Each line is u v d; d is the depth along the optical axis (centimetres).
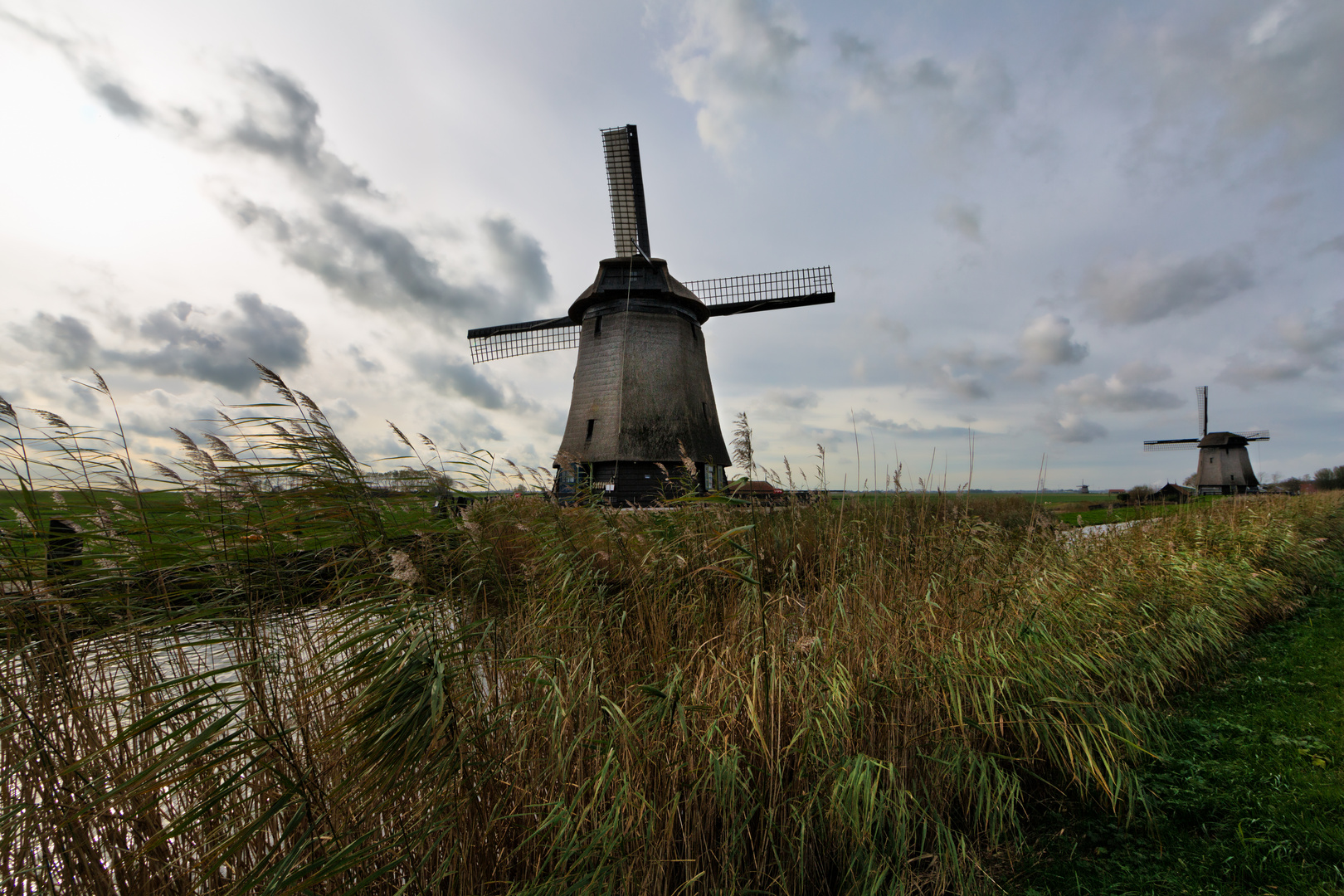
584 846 269
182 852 253
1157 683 518
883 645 421
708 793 306
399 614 259
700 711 331
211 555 263
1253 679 587
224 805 255
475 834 271
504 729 302
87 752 251
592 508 604
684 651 399
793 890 307
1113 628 554
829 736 338
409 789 240
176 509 268
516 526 460
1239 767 416
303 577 279
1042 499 945
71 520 257
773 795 313
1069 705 409
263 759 239
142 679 266
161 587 265
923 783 359
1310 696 533
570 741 308
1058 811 394
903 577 536
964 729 377
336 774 248
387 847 227
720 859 300
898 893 294
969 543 619
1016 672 422
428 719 228
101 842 240
